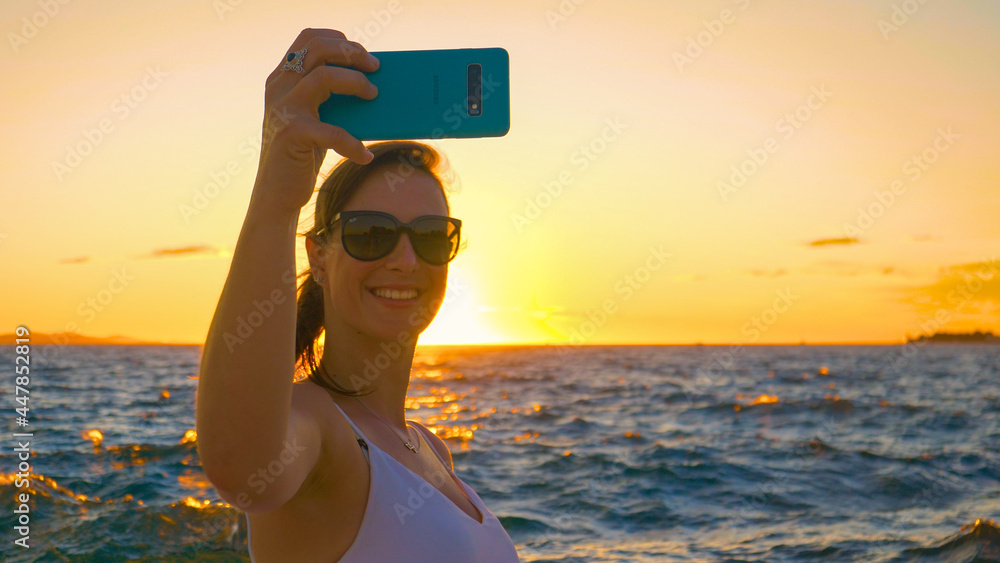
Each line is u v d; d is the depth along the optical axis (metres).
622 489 11.77
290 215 1.08
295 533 1.36
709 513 10.13
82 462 12.01
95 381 37.28
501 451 15.94
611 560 7.86
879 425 21.86
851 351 137.88
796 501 10.91
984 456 15.24
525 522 9.51
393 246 1.57
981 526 8.00
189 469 11.34
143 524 7.54
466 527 1.47
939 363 78.75
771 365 72.44
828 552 8.16
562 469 13.64
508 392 35.81
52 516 7.88
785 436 19.14
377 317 1.59
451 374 56.16
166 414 20.83
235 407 1.04
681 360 93.56
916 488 11.84
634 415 24.52
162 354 99.50
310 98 1.11
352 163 1.65
